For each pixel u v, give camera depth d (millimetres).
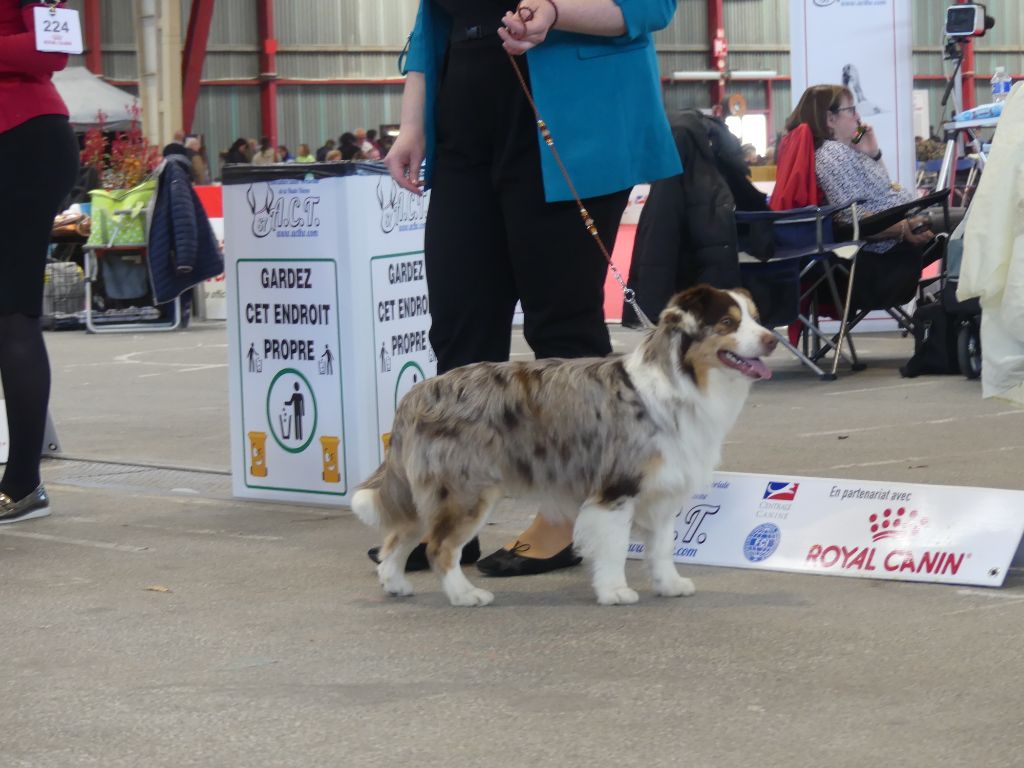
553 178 5176
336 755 3412
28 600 5129
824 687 3859
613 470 4797
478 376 4941
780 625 4551
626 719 3623
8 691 4020
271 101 42406
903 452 7852
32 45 6422
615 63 5281
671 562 5031
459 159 5414
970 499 5172
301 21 42875
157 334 17484
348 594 5164
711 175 10055
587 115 5211
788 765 3264
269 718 3701
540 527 5500
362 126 44094
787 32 47594
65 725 3697
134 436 9445
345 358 6754
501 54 5227
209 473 7949
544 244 5320
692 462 4816
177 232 16891
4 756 3473
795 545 5406
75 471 8141
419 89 5520
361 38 43688
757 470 7492
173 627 4707
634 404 4773
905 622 4531
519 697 3838
